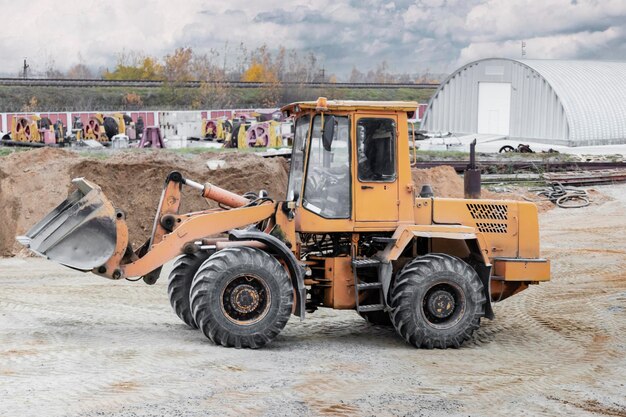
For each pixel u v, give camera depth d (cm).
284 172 2227
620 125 5009
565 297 1466
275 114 5766
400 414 761
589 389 880
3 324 1130
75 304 1305
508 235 1162
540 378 921
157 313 1258
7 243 1809
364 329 1202
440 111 5872
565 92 4972
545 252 1970
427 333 1061
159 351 970
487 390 861
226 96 8919
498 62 5412
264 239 1023
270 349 1023
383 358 993
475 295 1077
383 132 1072
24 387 797
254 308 1016
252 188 2095
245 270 1005
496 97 5494
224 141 4516
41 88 7956
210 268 1000
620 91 5184
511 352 1067
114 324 1155
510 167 3266
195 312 1003
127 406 746
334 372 908
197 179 2041
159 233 1084
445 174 2694
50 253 995
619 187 3048
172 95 8644
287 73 10444
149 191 1973
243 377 865
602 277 1664
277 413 744
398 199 1078
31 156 1995
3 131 4856
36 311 1240
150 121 5347
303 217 1060
